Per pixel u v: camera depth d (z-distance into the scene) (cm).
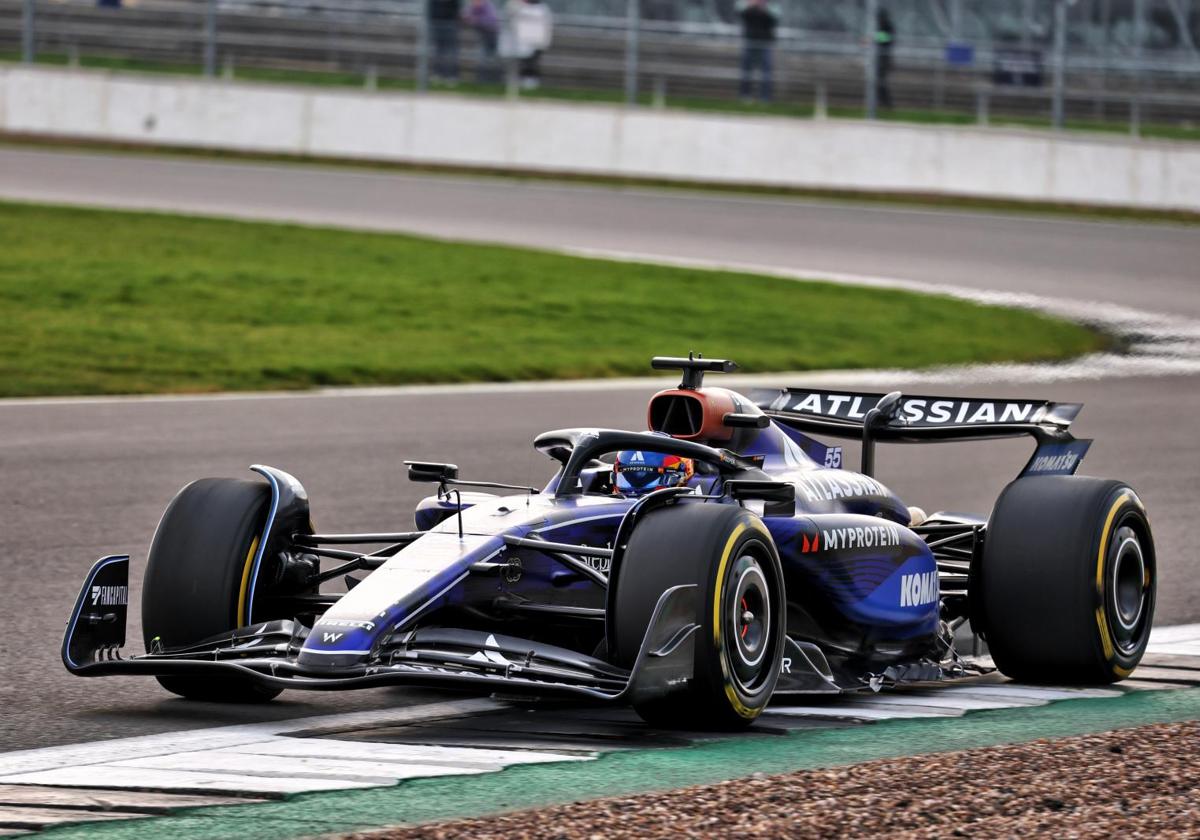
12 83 11881
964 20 11669
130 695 2188
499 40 11944
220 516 2119
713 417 2278
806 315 7212
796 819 1491
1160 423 5266
